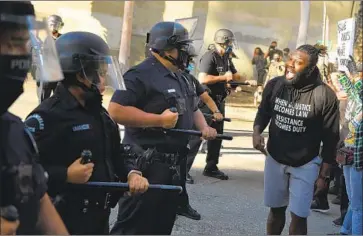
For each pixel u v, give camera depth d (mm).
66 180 2133
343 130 4223
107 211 2371
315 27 13250
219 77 5699
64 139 2199
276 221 3785
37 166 1767
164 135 2902
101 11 11141
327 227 4789
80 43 2225
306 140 3518
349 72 4195
